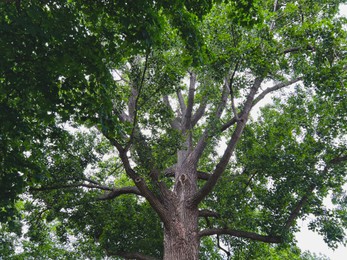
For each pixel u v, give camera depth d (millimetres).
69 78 7484
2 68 6785
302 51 11141
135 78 10438
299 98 13680
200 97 16531
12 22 6723
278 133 13508
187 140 13727
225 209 12500
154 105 10828
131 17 7227
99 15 7645
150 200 10844
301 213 12930
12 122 7500
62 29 7027
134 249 13562
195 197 11469
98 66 7293
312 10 12445
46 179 11625
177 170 12969
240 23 8523
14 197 7492
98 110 7590
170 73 10297
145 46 7598
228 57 10242
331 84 10727
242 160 13898
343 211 12898
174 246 10711
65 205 12945
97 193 13500
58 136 9055
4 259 17281
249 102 11891
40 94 7602
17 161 7793
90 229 13898
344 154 12992
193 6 8016
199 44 8414
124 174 18047
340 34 11008
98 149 13422
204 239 17391
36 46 6949
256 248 14742
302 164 12406
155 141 10875
